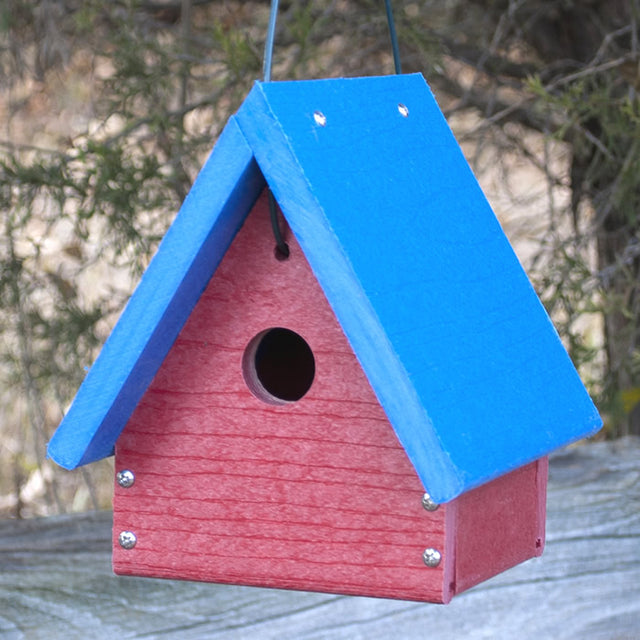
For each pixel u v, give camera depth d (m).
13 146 6.50
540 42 7.24
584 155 6.77
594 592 4.34
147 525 3.26
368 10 6.97
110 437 3.25
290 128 2.95
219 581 3.21
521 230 7.46
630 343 6.36
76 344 6.55
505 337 3.29
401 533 3.06
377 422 3.08
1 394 7.34
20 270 6.44
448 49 7.05
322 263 2.90
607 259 6.86
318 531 3.13
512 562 3.43
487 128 7.24
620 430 7.18
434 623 4.17
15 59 6.99
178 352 3.21
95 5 6.52
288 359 3.72
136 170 6.15
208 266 3.12
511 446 3.00
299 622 4.11
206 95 6.89
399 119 3.44
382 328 2.83
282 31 6.98
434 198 3.36
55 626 4.10
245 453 3.19
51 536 4.71
